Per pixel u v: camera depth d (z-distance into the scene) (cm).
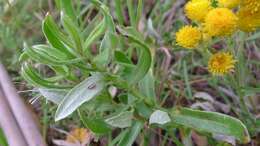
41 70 35
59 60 21
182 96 33
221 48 35
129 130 25
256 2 22
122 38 30
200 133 27
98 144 30
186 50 33
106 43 23
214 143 28
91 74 24
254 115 30
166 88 34
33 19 40
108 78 23
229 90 32
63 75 24
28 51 21
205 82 35
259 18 23
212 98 32
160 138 31
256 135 29
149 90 25
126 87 24
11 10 39
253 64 34
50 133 33
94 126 23
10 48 38
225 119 23
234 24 22
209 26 22
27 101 32
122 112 24
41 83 23
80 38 21
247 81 31
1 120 24
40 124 32
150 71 26
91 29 35
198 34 23
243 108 27
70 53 22
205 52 24
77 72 32
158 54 36
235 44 28
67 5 24
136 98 25
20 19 40
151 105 25
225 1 23
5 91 25
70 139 31
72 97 22
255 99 32
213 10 23
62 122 33
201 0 23
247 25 23
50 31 20
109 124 24
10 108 25
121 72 25
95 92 22
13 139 24
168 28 37
